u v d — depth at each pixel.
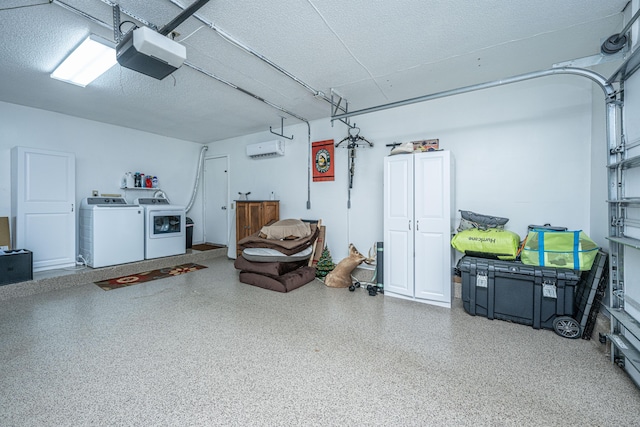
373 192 4.30
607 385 1.82
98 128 4.96
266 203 5.07
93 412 1.58
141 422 1.52
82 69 2.96
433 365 2.05
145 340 2.41
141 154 5.59
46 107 4.22
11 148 4.04
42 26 2.28
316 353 2.22
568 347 2.30
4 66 2.95
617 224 2.05
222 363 2.08
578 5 2.04
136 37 1.92
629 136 1.94
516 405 1.65
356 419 1.54
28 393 1.73
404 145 3.46
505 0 2.00
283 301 3.40
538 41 2.51
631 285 1.93
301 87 3.51
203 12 2.12
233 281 4.25
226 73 3.14
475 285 2.95
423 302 3.35
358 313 3.03
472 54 2.73
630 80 1.92
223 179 6.36
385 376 1.93
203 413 1.58
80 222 4.60
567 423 1.51
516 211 3.26
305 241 4.34
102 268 4.30
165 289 3.84
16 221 3.85
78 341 2.38
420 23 2.26
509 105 3.28
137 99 3.89
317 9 2.09
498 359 2.13
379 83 3.37
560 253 2.57
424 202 3.31
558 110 3.04
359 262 4.00
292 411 1.60
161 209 5.12
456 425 1.50
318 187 4.89
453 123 3.62
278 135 5.14
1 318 2.84
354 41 2.51
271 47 2.60
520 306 2.74
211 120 4.89
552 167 3.07
